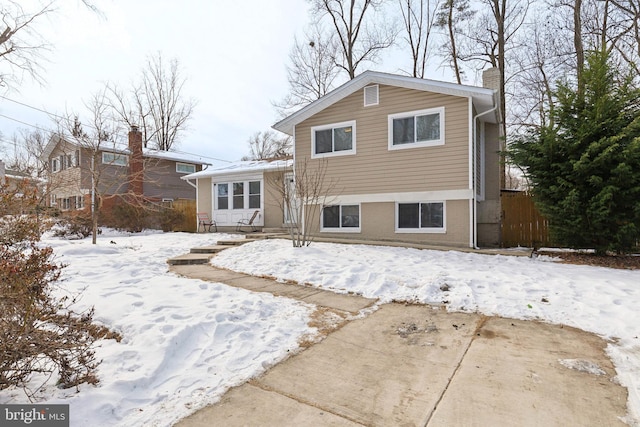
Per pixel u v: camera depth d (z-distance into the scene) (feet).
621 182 23.20
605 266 22.84
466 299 15.55
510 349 10.93
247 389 8.61
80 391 7.98
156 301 14.15
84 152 51.85
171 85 98.48
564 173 25.32
